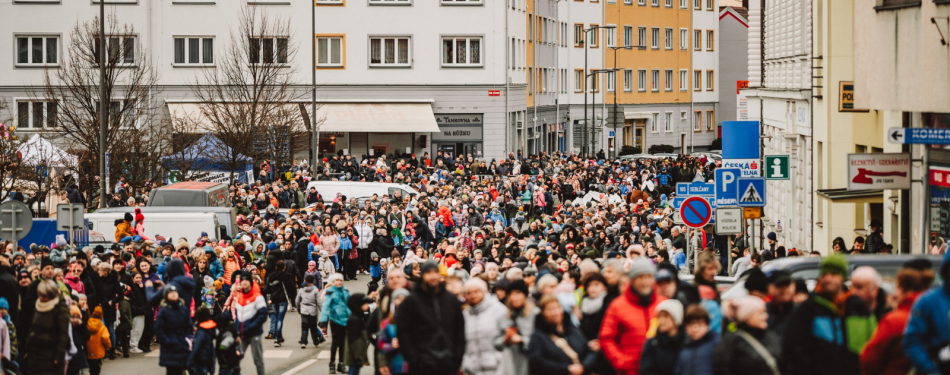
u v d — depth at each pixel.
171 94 66.94
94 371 18.67
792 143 35.22
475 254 25.34
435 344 12.16
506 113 70.00
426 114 68.62
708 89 112.94
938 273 11.68
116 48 58.38
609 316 11.55
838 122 29.38
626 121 102.12
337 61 68.75
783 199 37.34
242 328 18.27
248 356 21.47
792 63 35.09
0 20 66.50
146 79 65.94
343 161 58.41
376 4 68.56
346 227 34.59
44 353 15.62
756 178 24.14
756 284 10.93
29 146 40.88
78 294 17.69
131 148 46.12
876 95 20.56
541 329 11.60
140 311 21.39
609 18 99.25
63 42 66.75
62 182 39.91
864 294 9.89
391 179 58.12
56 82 66.06
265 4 67.88
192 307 20.52
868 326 9.80
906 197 20.83
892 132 14.78
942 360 8.73
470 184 53.62
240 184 46.97
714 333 10.23
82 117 49.88
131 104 51.59
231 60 66.31
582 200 51.19
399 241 37.75
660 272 11.67
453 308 12.40
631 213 40.12
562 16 93.06
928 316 9.00
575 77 96.50
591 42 97.88
